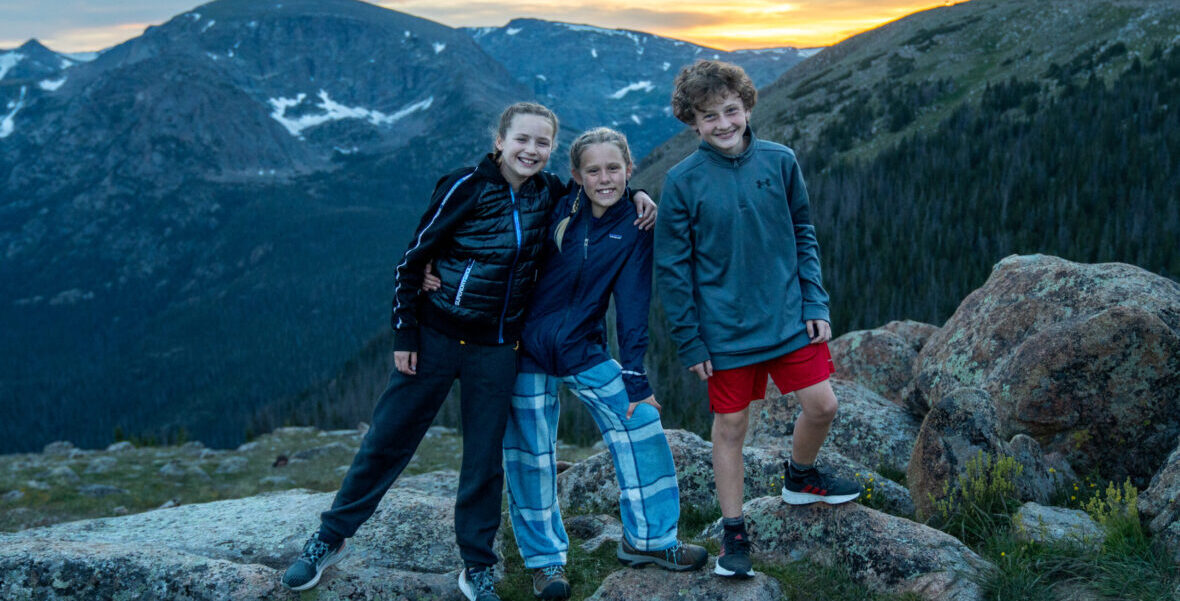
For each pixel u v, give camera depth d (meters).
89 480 20.41
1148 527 3.57
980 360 6.03
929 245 100.38
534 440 3.65
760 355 3.31
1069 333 4.91
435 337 3.42
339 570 3.65
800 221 3.50
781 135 153.62
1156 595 3.10
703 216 3.29
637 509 3.60
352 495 3.54
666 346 73.62
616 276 3.49
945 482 4.30
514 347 3.52
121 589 3.37
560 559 3.70
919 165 118.50
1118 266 5.75
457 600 3.61
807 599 3.53
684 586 3.50
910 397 6.61
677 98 3.32
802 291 3.43
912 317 90.38
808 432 3.60
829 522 3.89
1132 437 4.75
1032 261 6.43
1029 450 4.58
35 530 4.75
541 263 3.49
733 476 3.51
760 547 4.00
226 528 4.59
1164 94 110.31
